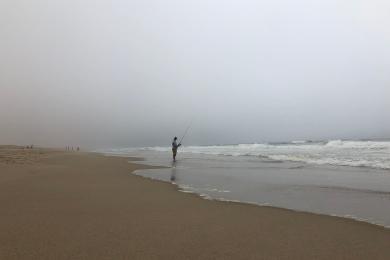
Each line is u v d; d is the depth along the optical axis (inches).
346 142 1241.4
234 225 191.6
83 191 310.2
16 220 196.9
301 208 243.9
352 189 330.0
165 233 173.3
